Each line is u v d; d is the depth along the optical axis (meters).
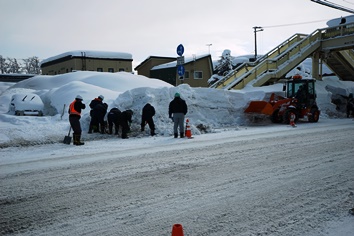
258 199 5.54
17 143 11.14
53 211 5.11
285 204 5.30
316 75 26.61
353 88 26.44
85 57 43.25
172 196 5.73
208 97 17.92
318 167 7.61
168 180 6.71
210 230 4.39
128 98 15.47
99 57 44.25
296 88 19.00
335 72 30.17
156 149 10.20
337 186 6.20
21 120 15.81
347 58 27.44
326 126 16.00
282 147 10.17
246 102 18.95
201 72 43.91
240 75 24.45
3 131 11.95
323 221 4.65
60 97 19.59
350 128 14.80
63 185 6.43
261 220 4.70
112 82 25.27
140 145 11.09
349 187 6.12
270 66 24.56
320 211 5.01
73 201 5.54
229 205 5.29
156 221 4.71
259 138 12.16
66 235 4.30
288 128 15.46
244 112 18.23
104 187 6.28
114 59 45.25
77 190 6.12
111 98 19.16
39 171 7.51
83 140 12.34
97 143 11.64
